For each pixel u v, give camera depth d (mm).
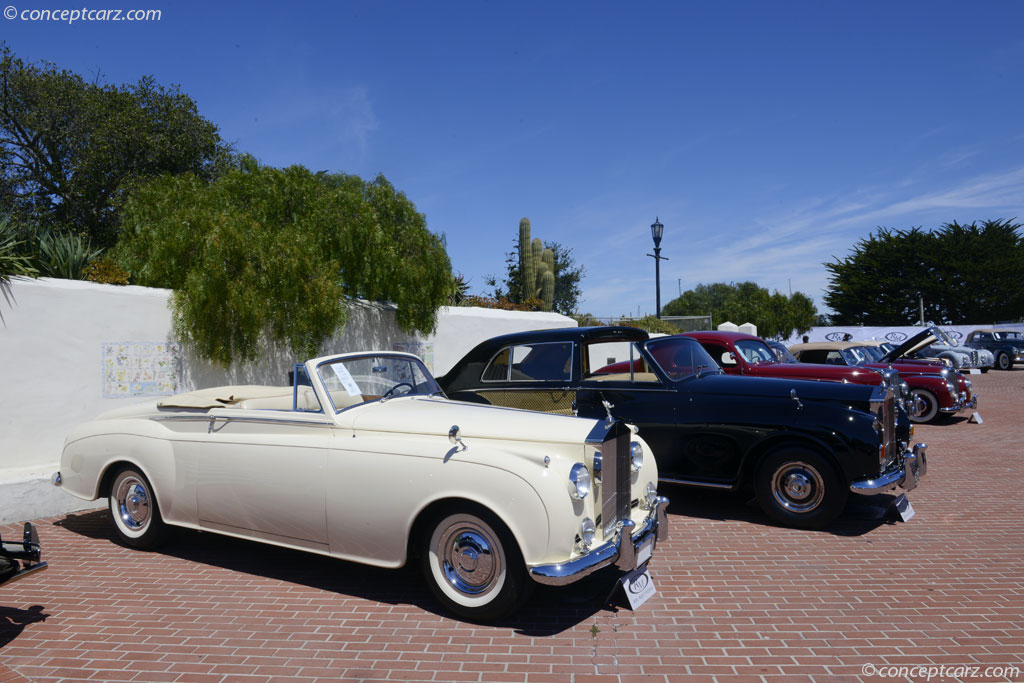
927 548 5164
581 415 6531
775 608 4008
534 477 3615
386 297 9773
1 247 6395
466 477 3723
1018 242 55250
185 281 7484
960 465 8422
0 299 6082
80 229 15016
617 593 4137
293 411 4527
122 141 15281
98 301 6711
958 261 52938
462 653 3441
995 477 7707
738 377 6480
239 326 7629
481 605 3760
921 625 3754
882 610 3969
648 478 4574
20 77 15156
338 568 4758
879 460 5469
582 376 6598
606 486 3969
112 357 6797
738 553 5078
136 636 3656
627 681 3150
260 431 4566
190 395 5137
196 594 4270
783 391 5918
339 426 4305
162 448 4879
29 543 3598
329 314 8180
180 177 8773
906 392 7574
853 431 5512
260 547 5227
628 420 6367
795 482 5742
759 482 5902
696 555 5031
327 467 4164
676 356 6738
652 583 4230
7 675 3230
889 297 55406
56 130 15531
